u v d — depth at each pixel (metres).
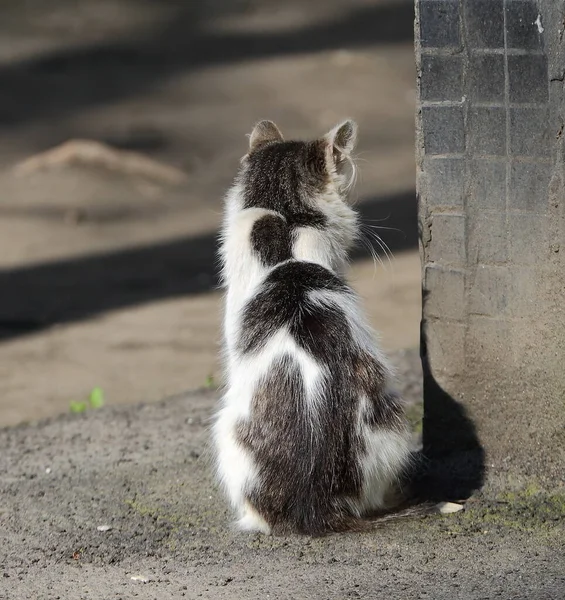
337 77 38.25
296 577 8.77
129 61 40.62
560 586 8.34
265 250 9.86
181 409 14.07
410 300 20.94
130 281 22.69
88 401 16.27
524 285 9.82
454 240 10.08
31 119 34.50
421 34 9.80
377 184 28.58
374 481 9.62
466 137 9.82
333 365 9.32
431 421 10.58
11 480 11.65
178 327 19.94
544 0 9.26
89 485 11.27
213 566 9.11
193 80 38.38
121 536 9.89
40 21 44.84
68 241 25.03
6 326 20.23
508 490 10.09
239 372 9.60
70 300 21.56
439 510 9.87
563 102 9.34
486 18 9.52
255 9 47.41
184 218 26.59
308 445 9.30
